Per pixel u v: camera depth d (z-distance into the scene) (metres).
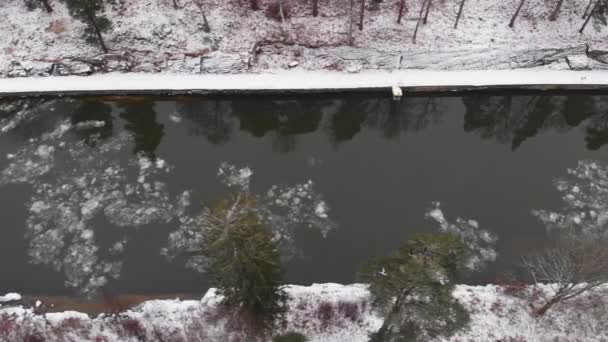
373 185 37.88
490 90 43.12
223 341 28.70
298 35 44.00
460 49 43.84
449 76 43.09
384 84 42.47
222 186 37.44
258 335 28.72
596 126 43.41
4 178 37.66
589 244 29.38
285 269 32.59
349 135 41.66
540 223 35.81
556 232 35.31
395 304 22.83
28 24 43.81
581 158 40.28
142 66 43.00
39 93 41.78
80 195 36.66
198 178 37.84
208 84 42.25
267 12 44.88
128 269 33.12
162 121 41.62
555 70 43.84
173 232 34.88
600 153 40.78
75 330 29.42
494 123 43.03
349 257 33.84
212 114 42.62
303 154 39.88
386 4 45.38
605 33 44.88
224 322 29.34
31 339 29.05
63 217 35.47
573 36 44.66
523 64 43.81
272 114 43.16
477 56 43.75
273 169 38.66
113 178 37.66
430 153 40.34
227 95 42.38
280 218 35.72
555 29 44.88
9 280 32.44
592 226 35.56
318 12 44.94
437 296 21.05
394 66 43.38
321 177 38.25
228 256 20.69
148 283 32.44
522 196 37.38
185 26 44.09
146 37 43.56
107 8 44.31
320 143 40.84
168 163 38.66
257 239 20.97
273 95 42.56
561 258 29.69
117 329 29.45
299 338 27.34
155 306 30.30
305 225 35.41
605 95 43.84
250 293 23.27
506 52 43.88
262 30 44.28
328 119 43.06
